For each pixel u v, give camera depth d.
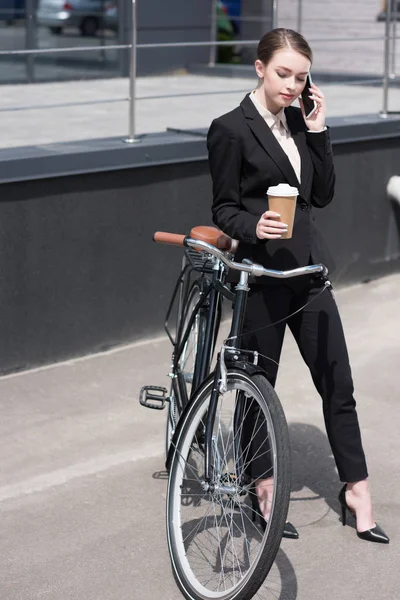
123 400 6.50
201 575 4.33
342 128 8.59
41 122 9.42
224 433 4.48
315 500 5.13
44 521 4.91
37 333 6.95
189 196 7.62
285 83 4.21
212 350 4.89
